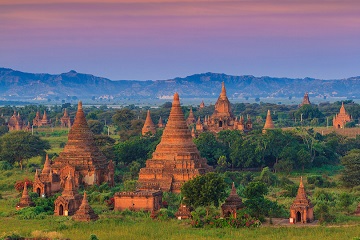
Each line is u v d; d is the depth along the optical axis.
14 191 192.12
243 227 134.88
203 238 123.06
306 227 134.75
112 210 158.62
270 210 148.12
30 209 155.12
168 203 165.62
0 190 194.25
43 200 164.62
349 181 197.25
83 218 142.62
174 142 188.12
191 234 127.69
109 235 125.88
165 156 187.12
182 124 190.00
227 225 135.50
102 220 141.25
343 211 155.00
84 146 198.12
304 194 145.12
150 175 183.62
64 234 126.75
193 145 190.38
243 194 167.50
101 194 173.00
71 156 196.25
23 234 124.25
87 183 193.88
